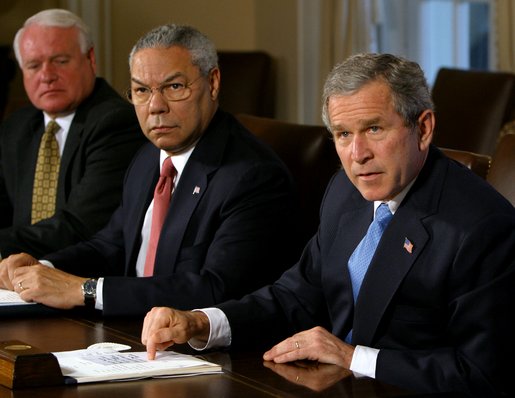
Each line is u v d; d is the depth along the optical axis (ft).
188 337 21.04
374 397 17.94
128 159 35.19
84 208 34.24
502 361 19.93
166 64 27.76
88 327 23.89
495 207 20.88
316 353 20.33
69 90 36.09
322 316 23.61
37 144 37.27
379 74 20.10
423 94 20.43
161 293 25.71
